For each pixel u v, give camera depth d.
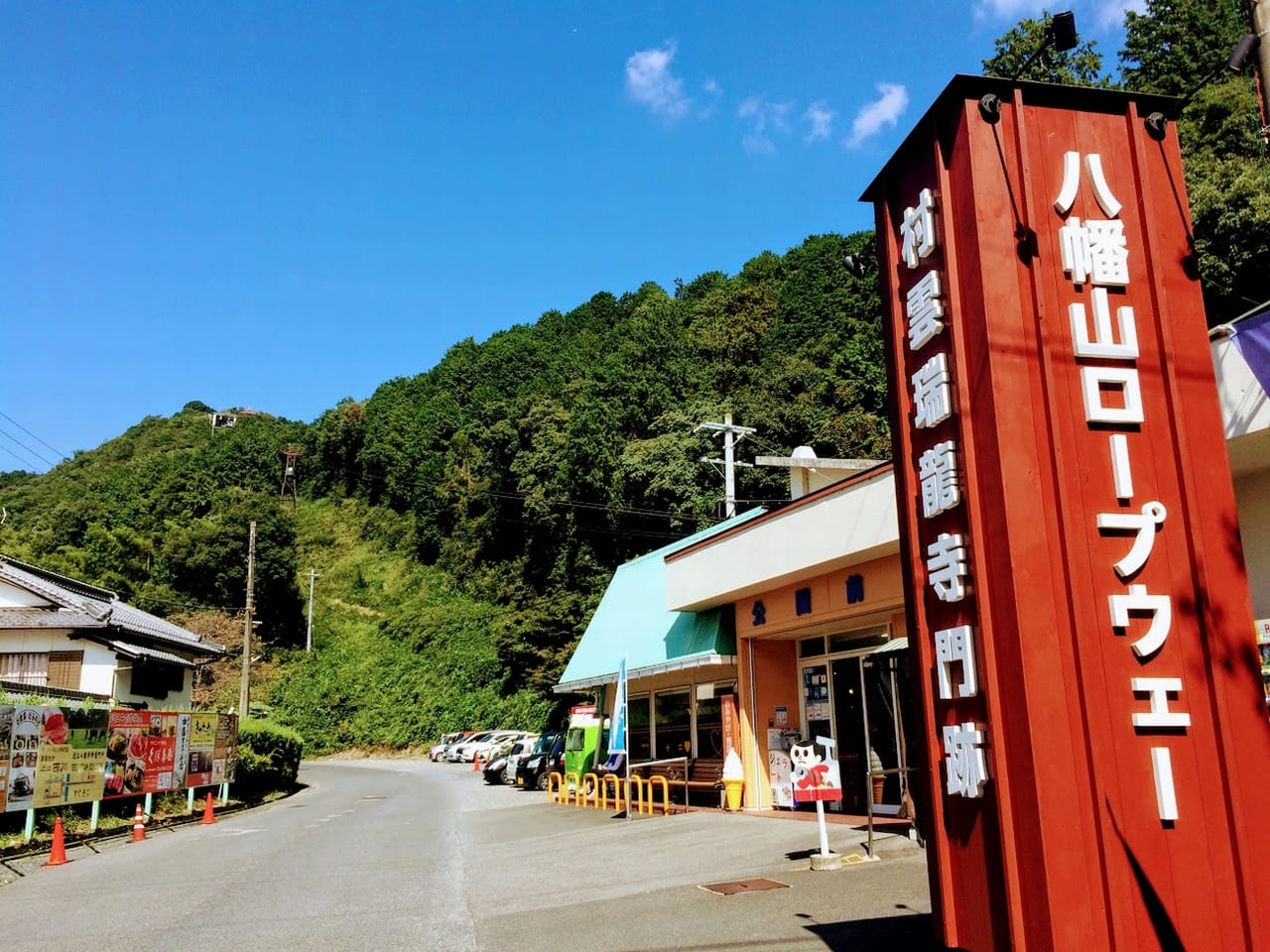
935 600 5.48
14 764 14.23
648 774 20.33
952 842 5.29
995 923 4.84
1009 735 4.78
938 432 5.51
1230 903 4.57
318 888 10.24
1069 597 4.79
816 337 50.97
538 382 72.69
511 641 41.72
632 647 19.83
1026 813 4.62
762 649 15.72
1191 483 4.98
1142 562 4.86
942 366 5.38
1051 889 4.45
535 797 24.30
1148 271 5.24
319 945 7.27
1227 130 20.52
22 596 27.55
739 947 6.52
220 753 22.73
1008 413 4.94
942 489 5.35
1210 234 18.50
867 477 11.80
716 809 16.19
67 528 65.50
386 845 14.39
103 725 16.92
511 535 64.38
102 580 58.25
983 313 5.05
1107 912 4.46
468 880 10.45
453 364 92.69
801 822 13.07
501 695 53.12
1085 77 25.75
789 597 14.34
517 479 60.38
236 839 16.33
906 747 12.60
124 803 18.58
